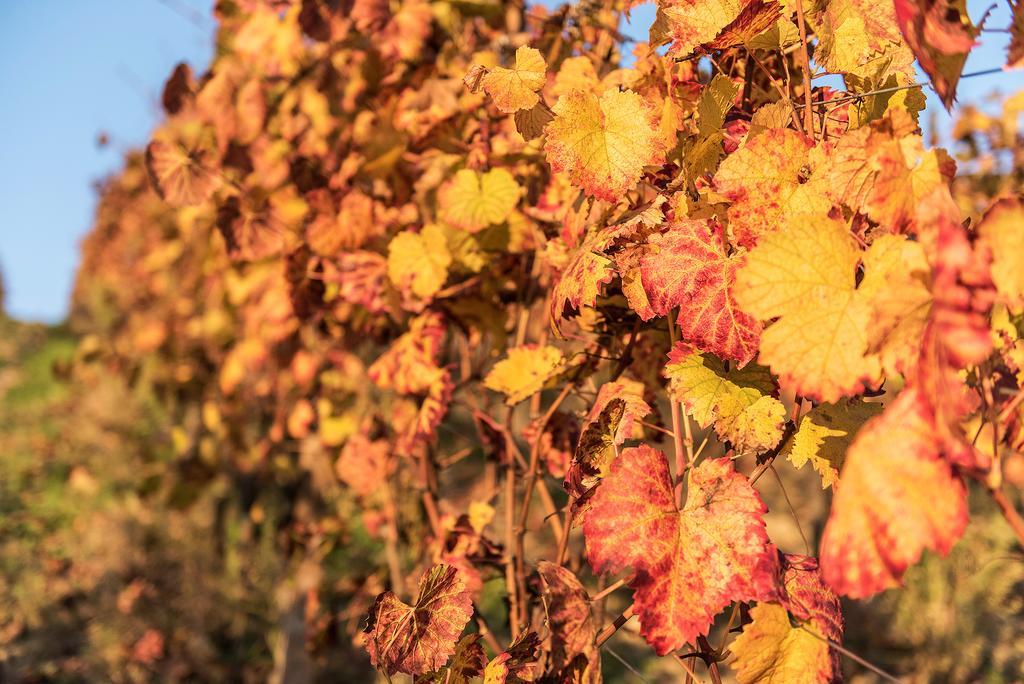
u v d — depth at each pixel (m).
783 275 0.66
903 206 0.65
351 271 1.29
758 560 0.70
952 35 0.62
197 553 3.83
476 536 1.13
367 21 1.44
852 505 0.58
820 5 0.79
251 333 2.59
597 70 1.12
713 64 0.85
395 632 0.81
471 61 1.44
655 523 0.72
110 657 3.67
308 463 2.66
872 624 3.67
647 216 0.77
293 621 2.56
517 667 0.79
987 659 3.13
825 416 0.76
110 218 4.81
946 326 0.57
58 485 5.33
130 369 3.71
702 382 0.75
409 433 1.18
